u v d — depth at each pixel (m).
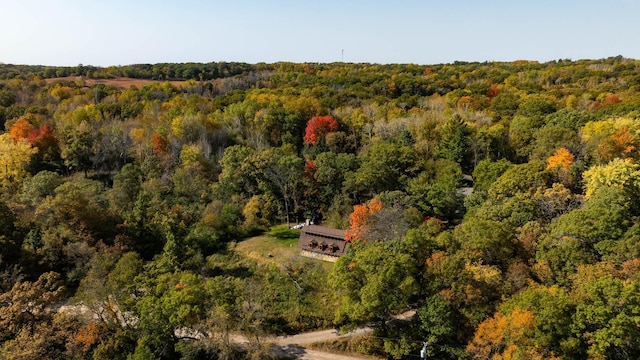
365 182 89.94
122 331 57.50
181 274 65.88
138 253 79.94
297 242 87.69
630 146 87.62
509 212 69.62
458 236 62.41
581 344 46.66
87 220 79.25
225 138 122.81
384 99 155.50
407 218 74.75
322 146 118.38
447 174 93.69
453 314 54.41
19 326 54.72
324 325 66.25
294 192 96.19
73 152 105.38
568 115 113.06
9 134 108.62
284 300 70.00
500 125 116.44
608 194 65.12
